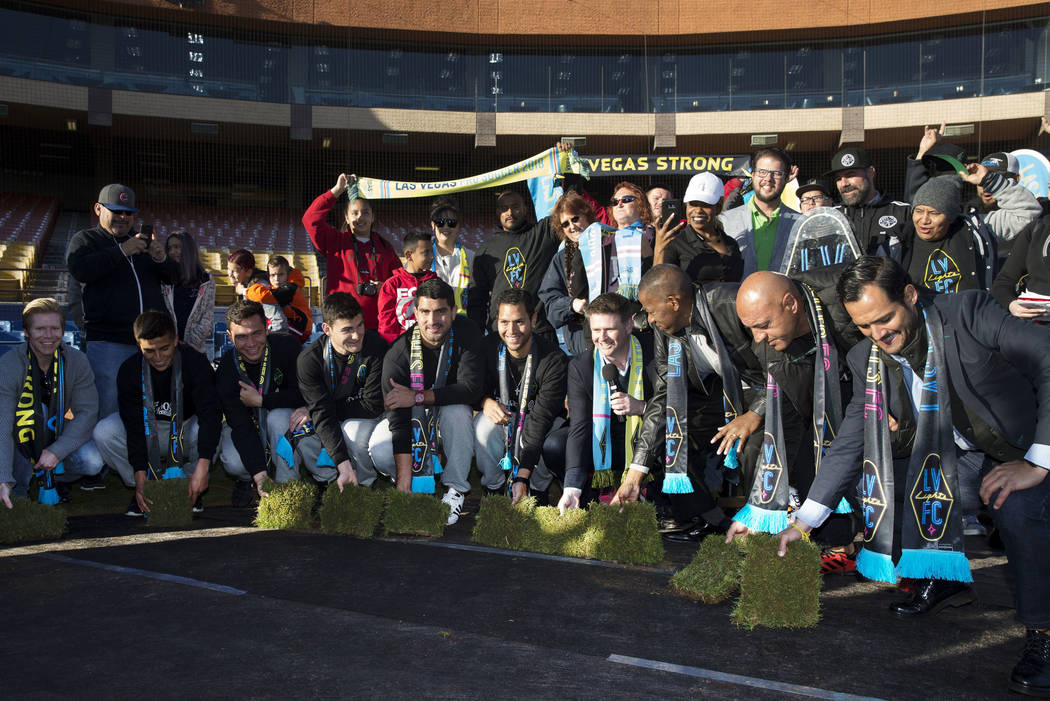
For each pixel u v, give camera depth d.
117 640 2.33
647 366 3.81
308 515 3.91
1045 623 2.12
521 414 3.99
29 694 1.95
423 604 2.70
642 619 2.59
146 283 4.95
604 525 3.36
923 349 2.50
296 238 23.56
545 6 22.41
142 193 24.81
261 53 22.14
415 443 4.07
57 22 20.56
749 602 2.55
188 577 3.00
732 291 3.25
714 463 3.81
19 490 4.09
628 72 22.92
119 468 4.44
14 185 23.83
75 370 4.11
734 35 22.25
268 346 4.34
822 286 2.99
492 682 2.05
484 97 22.91
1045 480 2.24
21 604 2.67
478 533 3.63
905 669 2.21
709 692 2.02
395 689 2.00
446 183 8.22
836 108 21.98
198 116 21.62
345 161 25.50
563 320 4.59
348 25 22.11
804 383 3.03
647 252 4.57
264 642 2.31
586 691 2.01
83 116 21.20
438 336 3.97
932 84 21.44
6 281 14.18
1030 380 2.37
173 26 21.47
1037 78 20.62
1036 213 4.44
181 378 4.18
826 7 21.78
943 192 3.90
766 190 4.62
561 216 4.79
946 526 2.51
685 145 23.00
